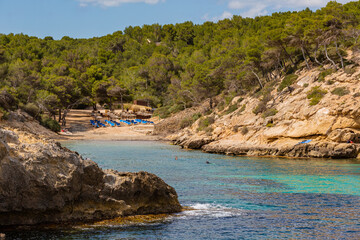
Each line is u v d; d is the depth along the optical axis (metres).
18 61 117.69
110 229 17.36
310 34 71.88
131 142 83.06
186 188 29.44
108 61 189.25
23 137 18.20
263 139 59.78
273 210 22.23
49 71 142.25
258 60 87.38
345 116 53.28
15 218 16.47
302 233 17.94
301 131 55.81
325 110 55.00
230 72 94.94
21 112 86.06
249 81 90.56
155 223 18.77
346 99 54.81
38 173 16.16
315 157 53.50
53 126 91.12
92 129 104.19
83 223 17.77
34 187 16.05
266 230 18.31
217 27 196.38
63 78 119.19
